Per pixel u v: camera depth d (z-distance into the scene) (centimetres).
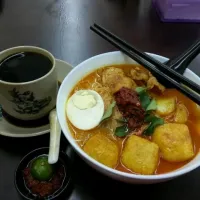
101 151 25
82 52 40
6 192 26
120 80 29
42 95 29
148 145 25
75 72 29
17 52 30
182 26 45
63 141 29
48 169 26
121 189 27
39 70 29
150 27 45
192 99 25
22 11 47
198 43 31
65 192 26
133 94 27
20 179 26
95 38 43
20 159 29
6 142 30
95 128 27
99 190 26
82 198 26
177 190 27
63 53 40
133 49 30
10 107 29
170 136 25
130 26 45
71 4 49
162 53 41
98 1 49
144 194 26
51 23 45
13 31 43
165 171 24
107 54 31
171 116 28
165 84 28
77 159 28
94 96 28
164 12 45
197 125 27
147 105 27
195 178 27
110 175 23
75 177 27
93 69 31
